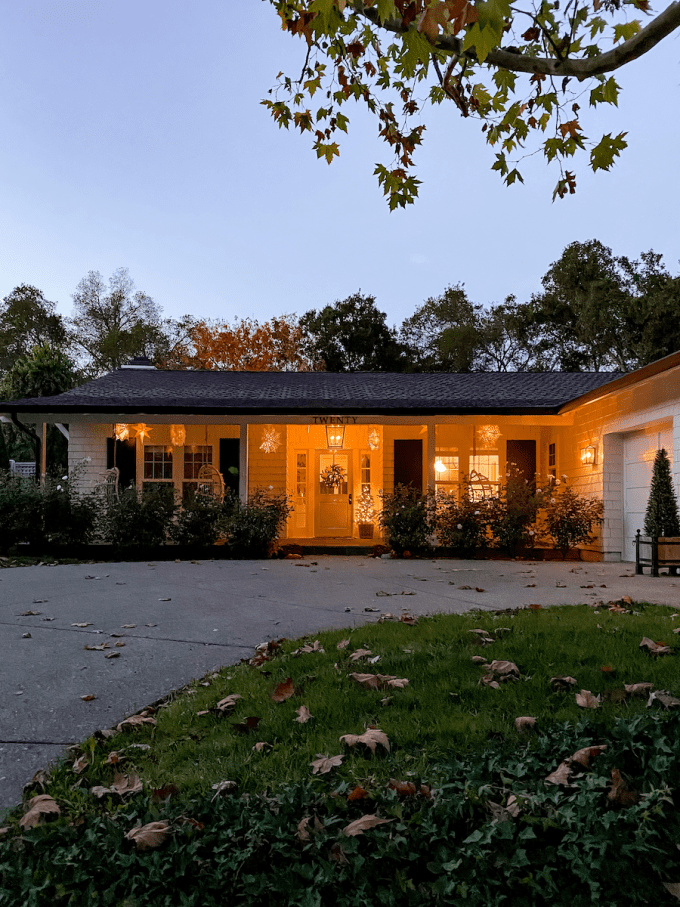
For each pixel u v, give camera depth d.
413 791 2.62
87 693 3.93
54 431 22.67
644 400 10.05
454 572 9.19
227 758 3.03
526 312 35.94
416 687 3.73
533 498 11.89
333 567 9.84
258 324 34.75
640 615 5.30
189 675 4.28
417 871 2.28
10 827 2.51
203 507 11.91
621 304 31.59
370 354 37.38
